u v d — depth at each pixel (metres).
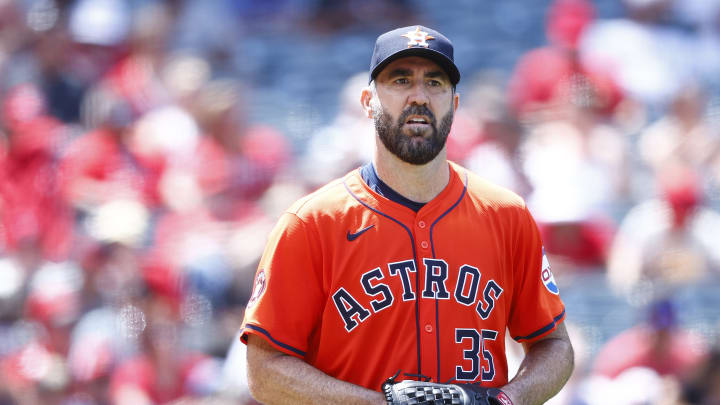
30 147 30.09
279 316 11.20
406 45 11.12
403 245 11.23
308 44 40.00
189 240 25.89
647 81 33.28
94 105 32.25
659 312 23.20
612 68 32.56
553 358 11.71
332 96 37.00
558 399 22.41
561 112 31.16
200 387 22.75
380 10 41.34
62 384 23.12
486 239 11.48
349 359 11.18
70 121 32.88
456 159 28.06
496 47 40.09
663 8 36.19
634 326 24.31
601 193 28.05
